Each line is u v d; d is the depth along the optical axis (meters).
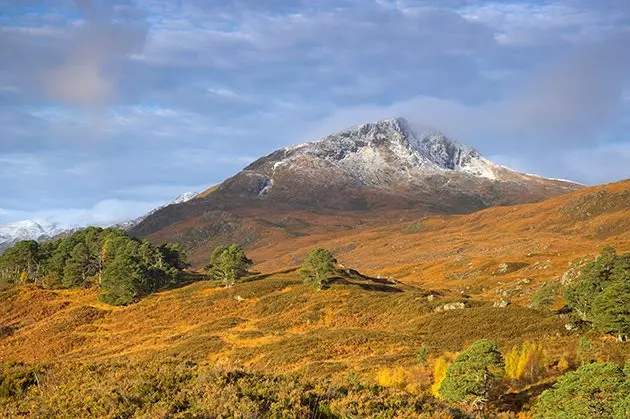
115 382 11.38
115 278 90.38
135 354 60.38
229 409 10.12
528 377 31.34
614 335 41.53
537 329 47.72
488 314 55.09
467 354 27.64
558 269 103.00
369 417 11.10
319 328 65.38
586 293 46.84
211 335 62.94
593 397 21.02
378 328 62.31
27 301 94.50
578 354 34.78
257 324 69.38
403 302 67.81
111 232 120.19
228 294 84.38
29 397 11.00
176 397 10.66
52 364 13.26
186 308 81.62
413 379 32.62
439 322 56.28
